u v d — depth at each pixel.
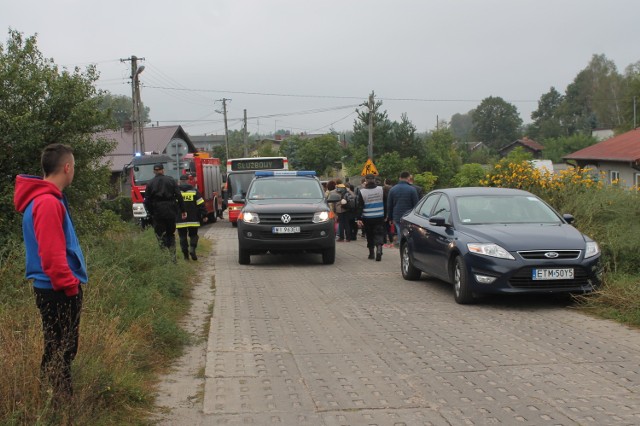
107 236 10.13
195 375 6.01
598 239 10.40
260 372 6.05
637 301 8.12
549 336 7.26
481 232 9.28
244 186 29.17
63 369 4.36
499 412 4.93
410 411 4.98
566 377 5.77
